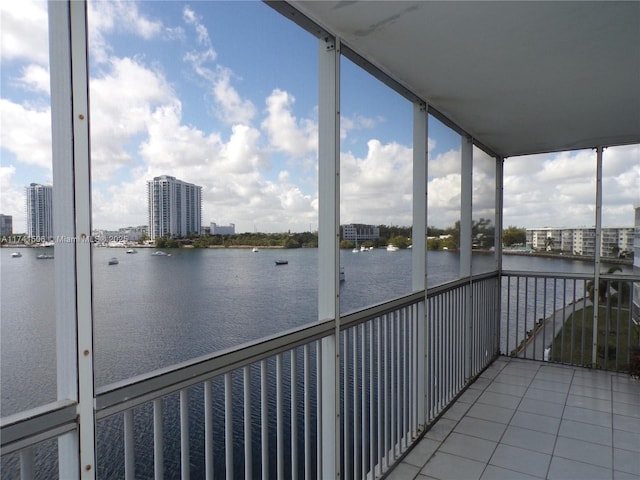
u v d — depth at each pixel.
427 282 2.80
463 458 2.50
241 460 1.58
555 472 2.35
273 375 1.82
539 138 3.81
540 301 4.46
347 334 1.97
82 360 0.92
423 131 2.73
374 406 2.39
